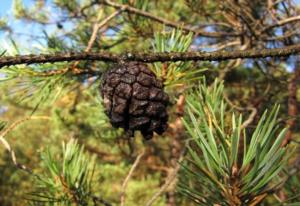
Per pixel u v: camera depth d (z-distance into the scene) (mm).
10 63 248
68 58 257
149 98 281
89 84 599
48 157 420
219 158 240
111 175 1301
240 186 234
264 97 761
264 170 226
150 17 583
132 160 1141
